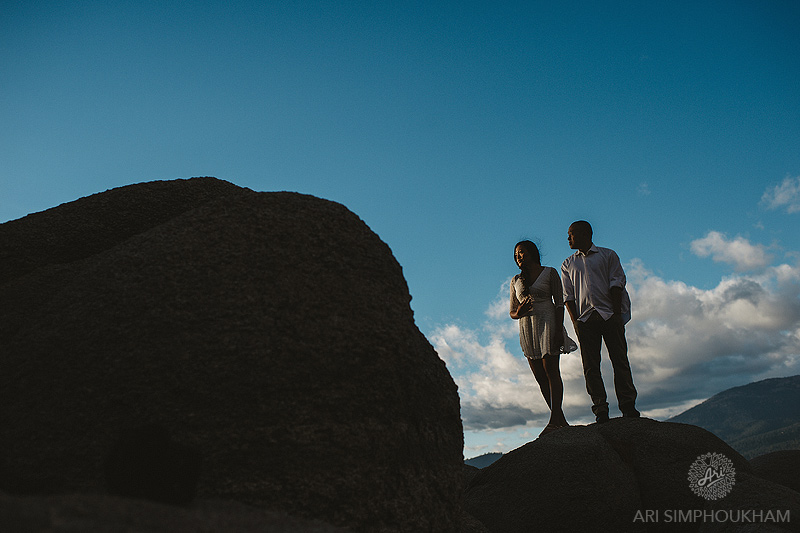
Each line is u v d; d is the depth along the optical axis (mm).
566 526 4102
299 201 2857
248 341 2332
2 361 2377
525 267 6051
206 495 2154
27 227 3326
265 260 2541
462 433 3045
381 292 2660
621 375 5500
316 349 2393
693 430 4730
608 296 5633
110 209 3510
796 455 5246
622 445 4652
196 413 2244
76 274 2752
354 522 2318
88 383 2271
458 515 2830
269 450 2258
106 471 1900
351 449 2377
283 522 1927
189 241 2590
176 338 2318
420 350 2816
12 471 2180
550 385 5727
